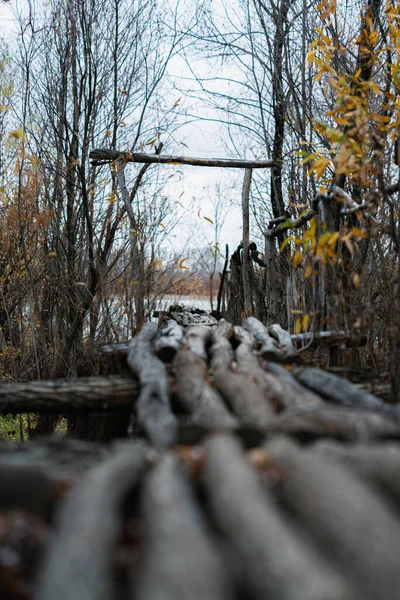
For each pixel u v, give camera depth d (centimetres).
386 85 762
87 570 190
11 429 883
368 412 321
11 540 247
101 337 862
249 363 462
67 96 943
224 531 218
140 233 864
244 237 1008
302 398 379
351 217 611
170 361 499
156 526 211
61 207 906
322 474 233
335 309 567
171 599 167
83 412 447
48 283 933
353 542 190
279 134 1014
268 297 948
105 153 861
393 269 732
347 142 490
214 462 261
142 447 307
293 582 166
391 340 522
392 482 251
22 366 888
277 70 959
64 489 273
